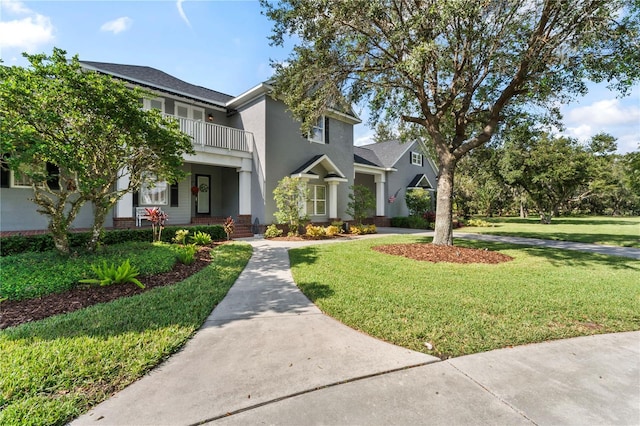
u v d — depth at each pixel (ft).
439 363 9.15
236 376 8.39
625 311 13.56
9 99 16.14
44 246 24.04
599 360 9.40
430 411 6.91
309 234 42.01
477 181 98.37
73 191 20.54
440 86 32.78
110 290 16.29
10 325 11.96
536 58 23.84
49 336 10.63
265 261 25.40
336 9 23.82
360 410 6.95
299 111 30.09
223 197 50.90
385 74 29.40
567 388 7.86
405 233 53.31
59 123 17.80
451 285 17.72
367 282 18.37
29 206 30.01
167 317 12.56
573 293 16.26
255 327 11.97
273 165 44.50
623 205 133.49
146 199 40.45
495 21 23.84
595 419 6.65
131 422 6.57
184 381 8.14
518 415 6.79
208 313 13.41
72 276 16.65
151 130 20.75
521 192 99.55
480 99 33.37
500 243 38.24
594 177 84.64
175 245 26.96
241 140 43.78
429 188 79.97
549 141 79.25
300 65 28.02
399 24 24.76
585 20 21.06
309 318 12.96
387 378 8.30
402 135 42.47
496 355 9.69
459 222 70.38
